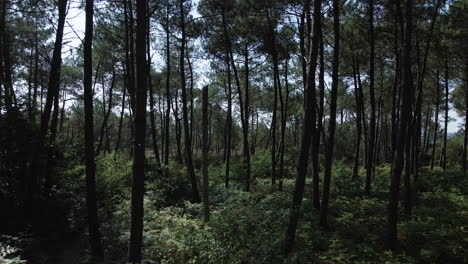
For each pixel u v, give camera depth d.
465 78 20.25
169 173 15.55
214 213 9.88
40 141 9.78
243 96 29.75
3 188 9.18
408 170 11.16
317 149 12.20
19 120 9.63
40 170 10.34
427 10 12.55
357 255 7.58
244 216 7.46
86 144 7.42
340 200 12.90
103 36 17.56
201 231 7.65
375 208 11.72
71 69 24.72
